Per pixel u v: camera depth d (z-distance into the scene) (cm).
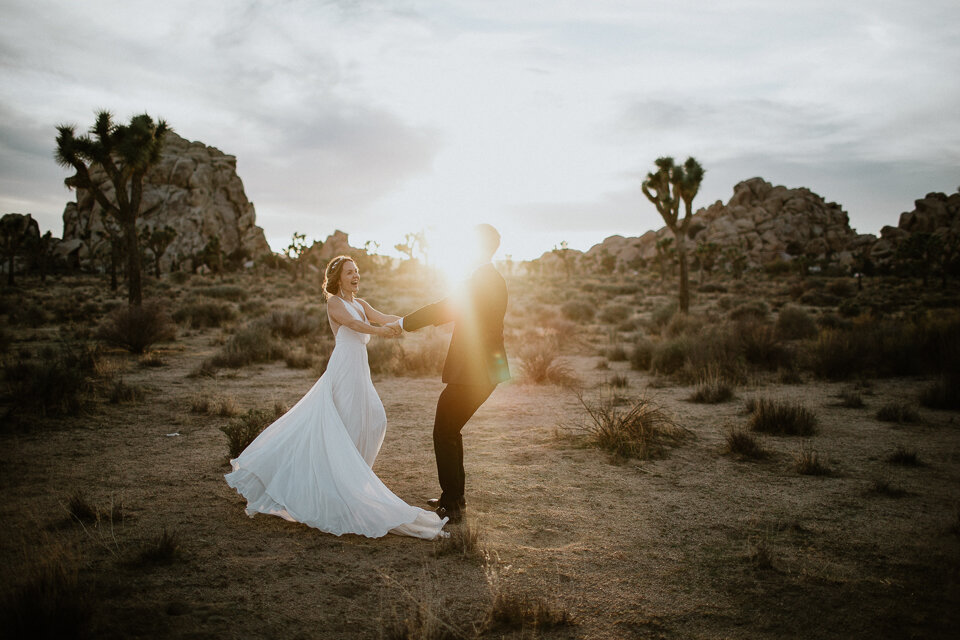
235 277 7831
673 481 489
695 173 2197
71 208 11850
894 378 1034
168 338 1478
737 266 8669
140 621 262
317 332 1714
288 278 7944
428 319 398
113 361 1151
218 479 476
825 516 411
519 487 473
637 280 8500
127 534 362
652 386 991
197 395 839
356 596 292
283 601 285
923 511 419
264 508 375
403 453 575
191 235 12150
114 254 4384
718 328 1518
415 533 368
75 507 390
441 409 409
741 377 1013
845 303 3036
